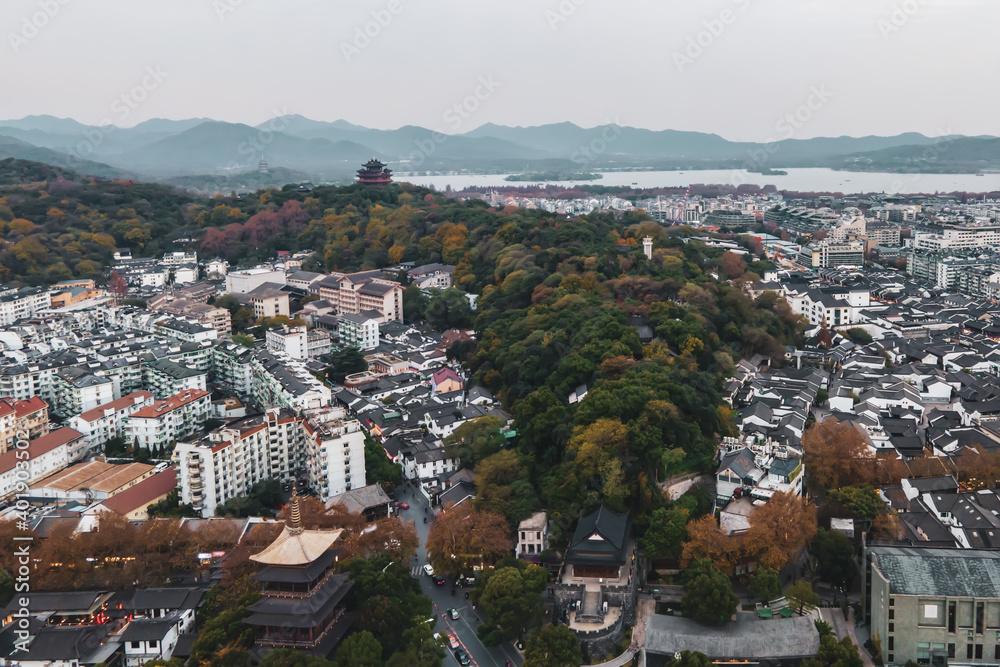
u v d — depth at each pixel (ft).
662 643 524.11
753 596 585.63
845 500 647.15
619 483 650.43
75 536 643.04
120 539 629.51
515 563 608.19
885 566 533.55
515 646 558.56
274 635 499.10
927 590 515.91
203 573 643.86
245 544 622.54
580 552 590.96
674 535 610.65
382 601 531.91
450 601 613.93
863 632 554.05
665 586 623.36
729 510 646.74
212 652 509.35
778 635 524.52
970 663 512.22
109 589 617.62
